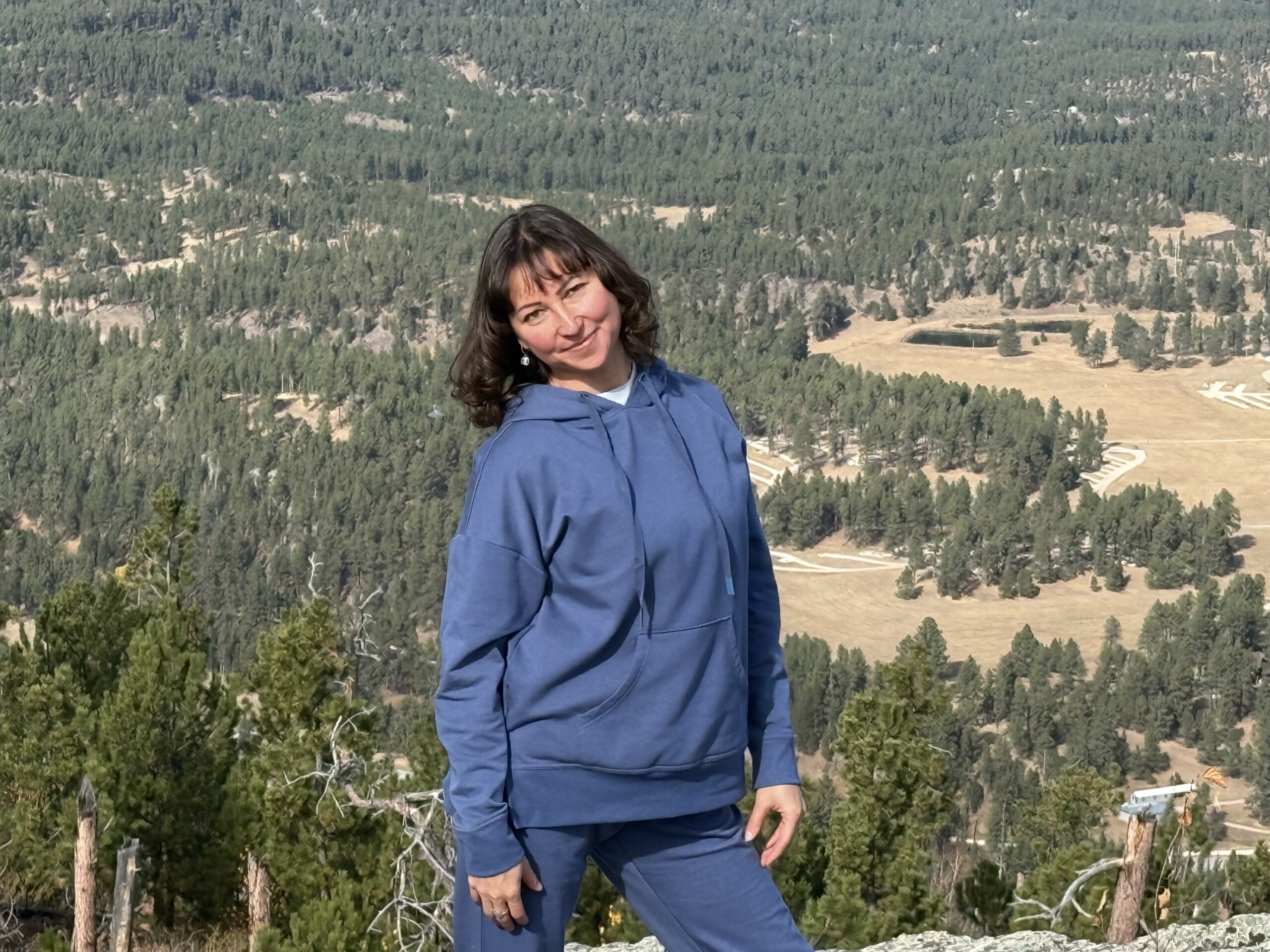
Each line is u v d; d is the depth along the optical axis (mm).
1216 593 192375
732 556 3459
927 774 17281
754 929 3475
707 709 3363
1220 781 8773
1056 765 152875
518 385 3582
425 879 10945
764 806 3561
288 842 15117
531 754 3373
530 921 3445
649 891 3539
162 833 15414
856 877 12414
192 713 16094
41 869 15227
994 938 6902
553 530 3297
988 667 199000
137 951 14609
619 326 3467
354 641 16328
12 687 16891
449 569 3402
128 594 20312
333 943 10320
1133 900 11070
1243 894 15039
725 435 3559
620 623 3289
